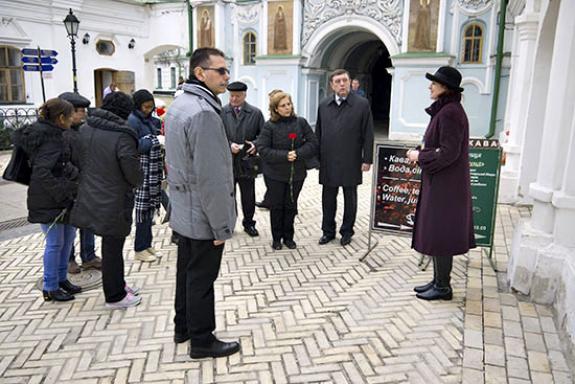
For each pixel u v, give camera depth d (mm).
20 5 13953
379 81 23281
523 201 7113
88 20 15883
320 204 7379
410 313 3734
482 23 11430
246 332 3439
